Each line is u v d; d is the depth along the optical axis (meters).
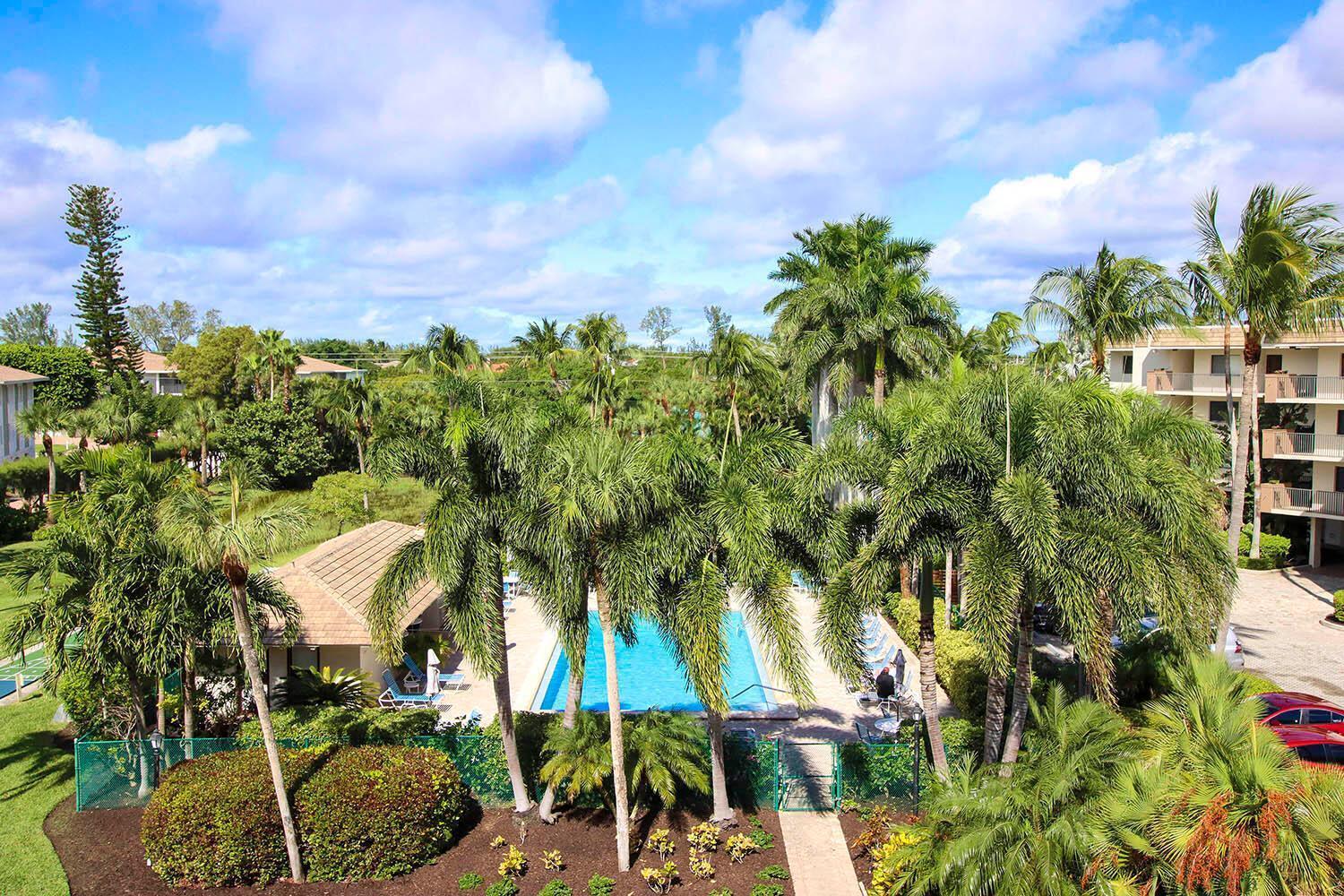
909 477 13.00
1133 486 12.51
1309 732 17.88
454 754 16.19
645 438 14.19
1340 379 34.62
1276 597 32.41
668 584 14.24
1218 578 12.84
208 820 13.66
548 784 15.33
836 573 14.17
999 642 12.27
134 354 67.12
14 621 16.19
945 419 13.57
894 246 35.53
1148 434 14.03
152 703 18.27
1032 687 18.66
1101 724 12.23
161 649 15.23
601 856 14.45
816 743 16.31
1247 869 9.62
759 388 43.22
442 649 23.66
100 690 16.59
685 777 14.80
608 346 45.91
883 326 29.03
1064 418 12.87
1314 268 19.23
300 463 55.81
